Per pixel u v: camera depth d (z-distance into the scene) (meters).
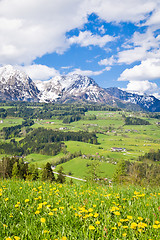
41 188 7.17
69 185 8.52
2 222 3.99
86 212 4.30
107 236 3.36
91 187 7.76
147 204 4.99
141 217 3.91
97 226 3.65
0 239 3.36
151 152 178.62
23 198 5.72
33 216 4.29
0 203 5.20
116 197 5.50
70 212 4.46
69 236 3.50
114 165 133.00
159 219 4.04
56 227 3.84
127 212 4.55
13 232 3.62
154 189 7.47
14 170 52.12
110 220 4.02
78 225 3.90
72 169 145.50
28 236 3.47
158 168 33.25
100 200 5.40
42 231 3.58
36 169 56.69
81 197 5.88
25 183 8.49
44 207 4.82
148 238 3.28
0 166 37.03
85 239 3.33
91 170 54.94
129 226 3.69
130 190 7.03
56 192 6.56
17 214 4.53
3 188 6.78
